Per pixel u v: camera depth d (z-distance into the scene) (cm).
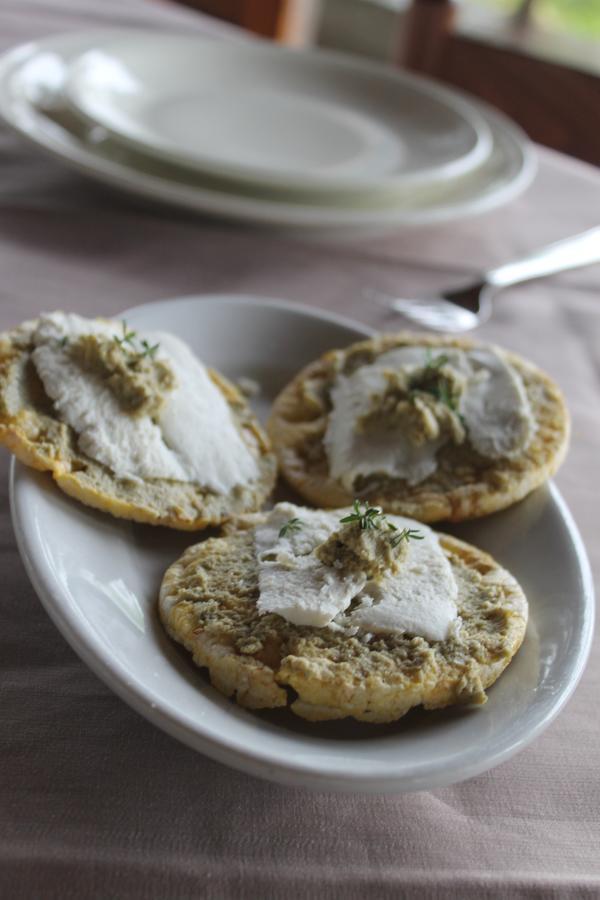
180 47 63
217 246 53
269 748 30
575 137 99
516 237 59
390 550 35
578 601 36
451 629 34
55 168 56
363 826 31
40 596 32
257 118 61
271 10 119
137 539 38
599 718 35
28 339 40
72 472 37
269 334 46
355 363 45
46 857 29
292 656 33
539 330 52
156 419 40
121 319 43
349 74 65
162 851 30
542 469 41
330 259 54
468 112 63
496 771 33
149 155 52
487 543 40
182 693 32
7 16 69
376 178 54
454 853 31
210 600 35
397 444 41
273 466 41
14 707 32
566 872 31
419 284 54
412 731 33
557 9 115
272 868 30
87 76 58
